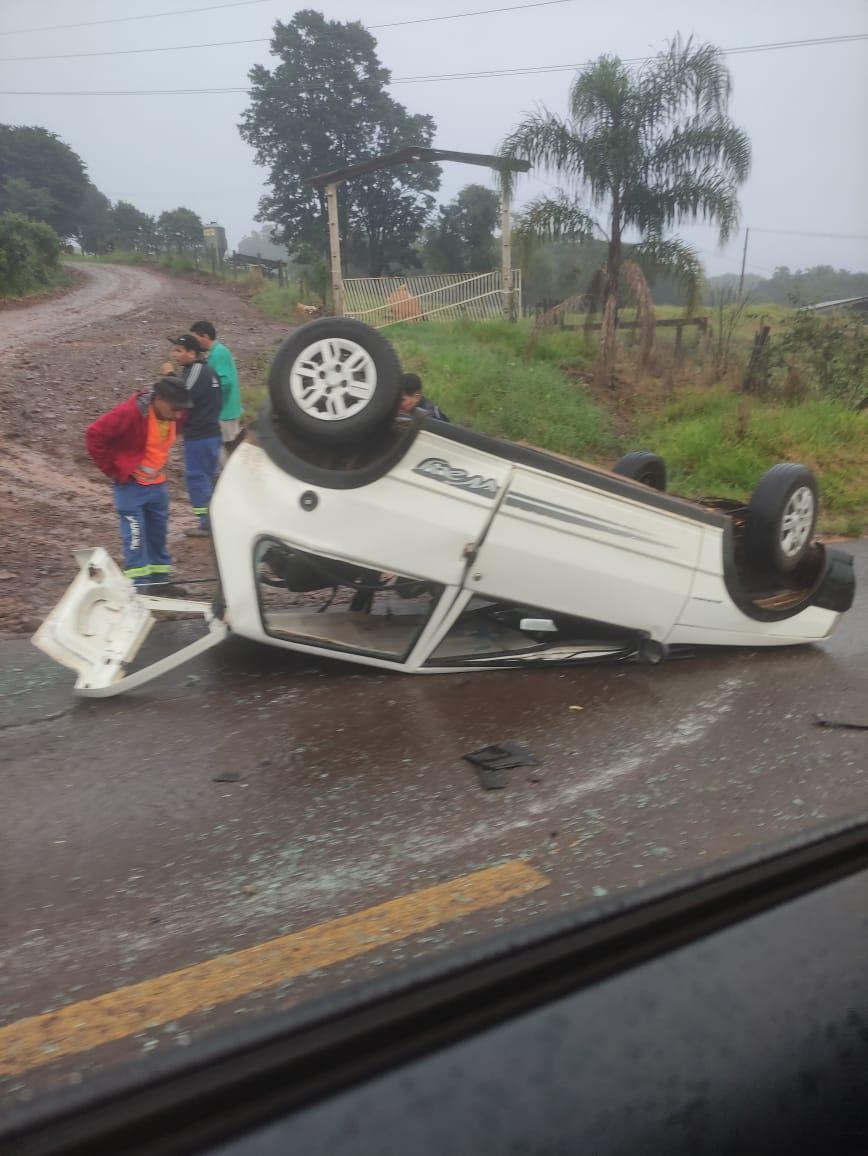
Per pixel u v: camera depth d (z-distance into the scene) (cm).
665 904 78
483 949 70
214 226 6881
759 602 639
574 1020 66
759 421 1516
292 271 4294
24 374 1510
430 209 5153
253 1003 256
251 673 540
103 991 261
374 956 280
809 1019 70
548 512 524
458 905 310
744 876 83
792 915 79
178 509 987
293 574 543
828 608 658
